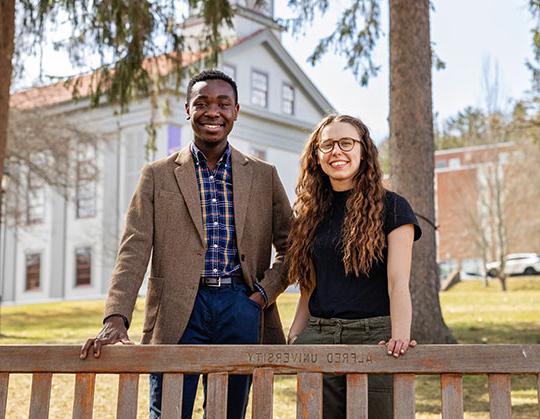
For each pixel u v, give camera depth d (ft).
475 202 107.76
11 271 104.42
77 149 75.87
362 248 9.92
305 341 10.32
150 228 11.00
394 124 29.35
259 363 8.81
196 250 10.96
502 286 98.73
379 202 10.16
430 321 28.68
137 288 10.59
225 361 8.85
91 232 95.30
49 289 99.91
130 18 28.53
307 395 8.71
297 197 10.99
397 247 9.91
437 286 29.17
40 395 8.95
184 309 10.81
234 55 90.79
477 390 22.08
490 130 102.68
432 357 8.65
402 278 9.73
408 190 28.94
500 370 8.53
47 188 100.89
